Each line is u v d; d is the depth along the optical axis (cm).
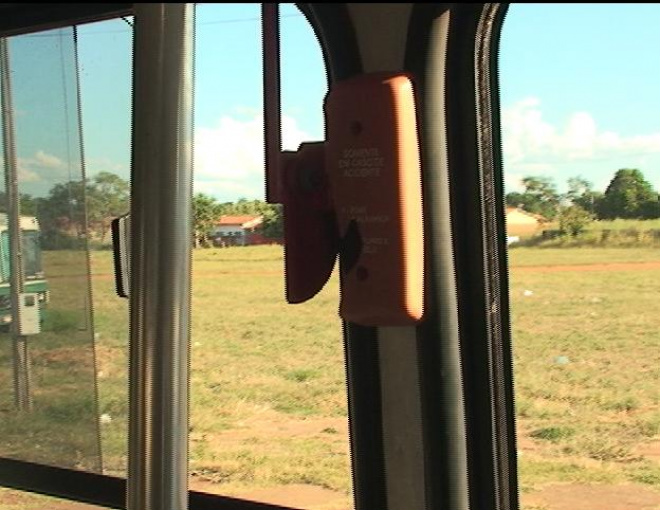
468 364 102
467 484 103
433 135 96
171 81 75
